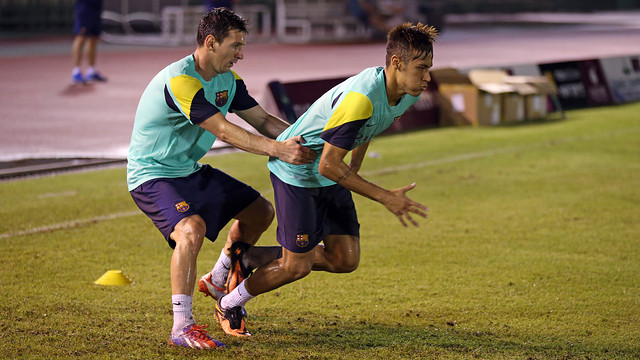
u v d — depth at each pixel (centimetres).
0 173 3117
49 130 4106
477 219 2533
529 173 3291
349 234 1511
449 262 2062
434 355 1397
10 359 1341
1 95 5338
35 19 11719
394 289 1836
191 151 1509
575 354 1423
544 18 18525
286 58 8238
